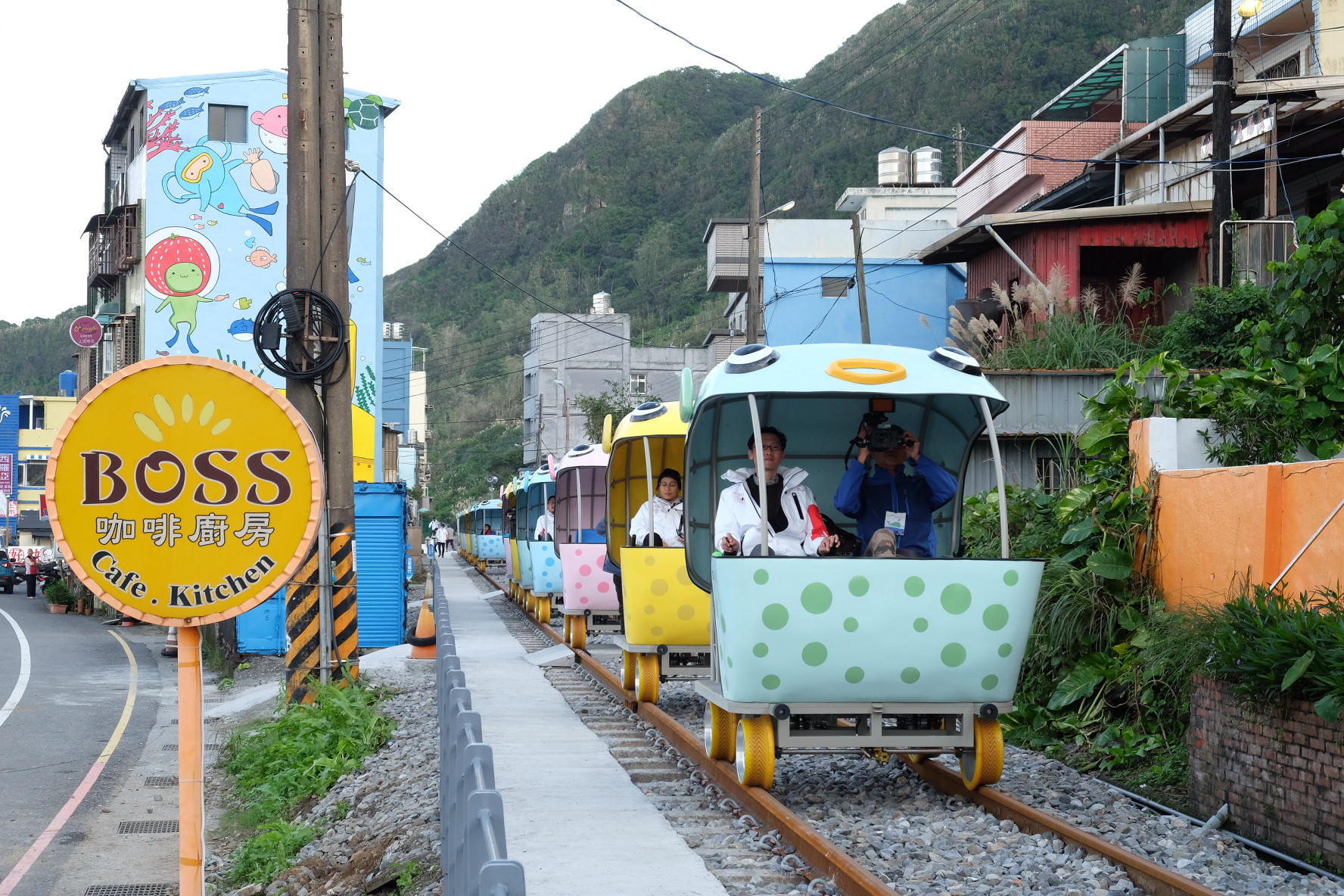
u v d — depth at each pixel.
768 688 7.23
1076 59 78.00
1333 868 6.11
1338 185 21.59
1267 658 6.55
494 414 106.31
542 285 127.31
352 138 36.78
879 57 83.69
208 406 5.03
